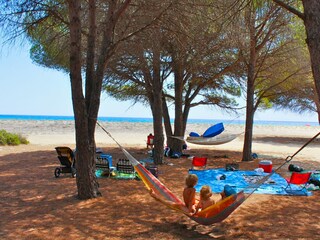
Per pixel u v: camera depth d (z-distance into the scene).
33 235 4.17
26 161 10.92
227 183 7.89
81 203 5.75
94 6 6.15
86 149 6.04
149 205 5.72
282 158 13.33
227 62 11.80
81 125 5.99
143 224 4.73
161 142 10.80
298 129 49.94
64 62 10.05
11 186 7.04
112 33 6.16
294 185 7.71
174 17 6.64
